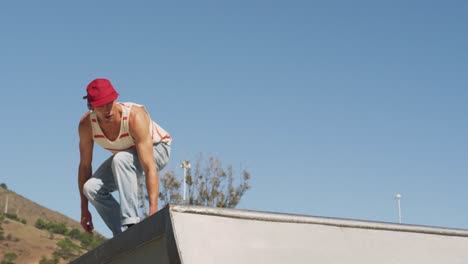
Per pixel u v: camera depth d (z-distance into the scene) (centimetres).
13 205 10750
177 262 305
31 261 6175
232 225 328
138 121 471
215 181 1584
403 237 378
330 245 348
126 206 469
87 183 502
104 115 469
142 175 496
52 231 7725
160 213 330
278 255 329
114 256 393
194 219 320
